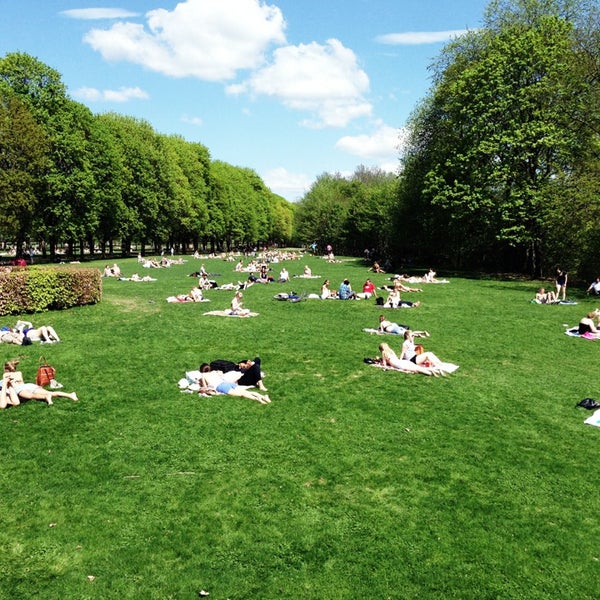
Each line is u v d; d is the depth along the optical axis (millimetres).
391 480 8766
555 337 20156
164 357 16562
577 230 36438
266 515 7750
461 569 6645
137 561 6758
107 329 20891
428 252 60438
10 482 8641
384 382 14180
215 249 120562
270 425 11086
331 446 10062
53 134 52438
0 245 104938
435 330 21375
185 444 10117
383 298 31234
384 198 80875
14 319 22766
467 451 9891
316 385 13859
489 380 14469
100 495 8266
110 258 69625
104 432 10680
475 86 43438
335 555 6891
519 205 40562
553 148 40438
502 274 48094
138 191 69500
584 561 6812
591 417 11578
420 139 54062
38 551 6930
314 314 25125
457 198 44688
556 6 45188
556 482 8750
